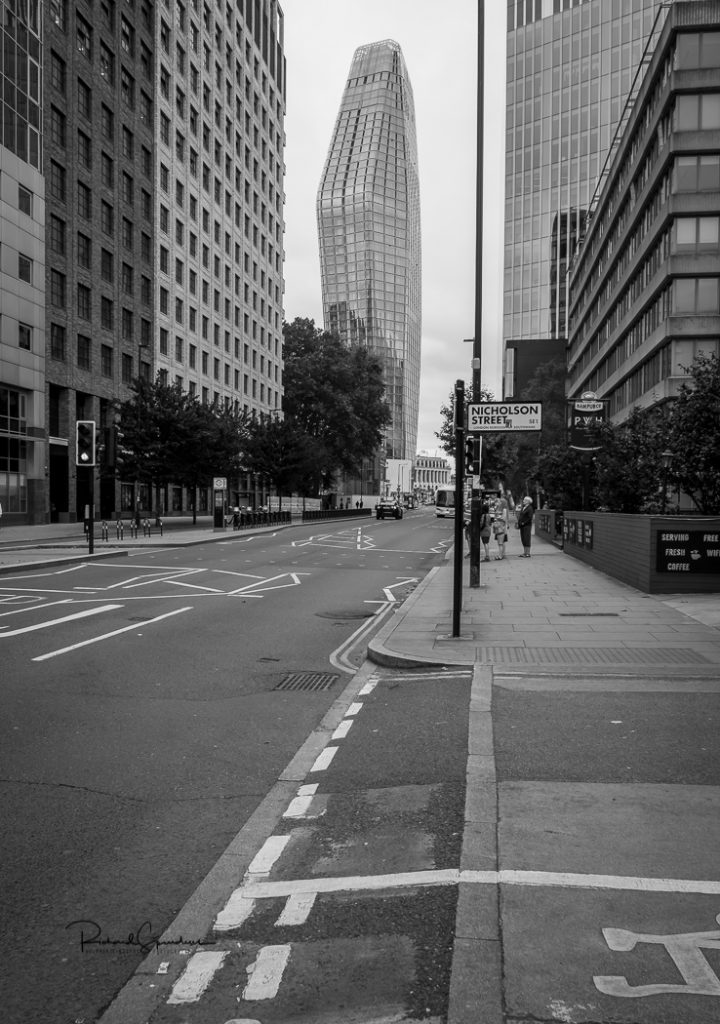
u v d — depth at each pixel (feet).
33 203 140.77
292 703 25.35
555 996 9.41
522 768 18.04
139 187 182.70
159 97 191.83
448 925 11.19
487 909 11.49
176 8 200.85
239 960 10.43
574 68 310.24
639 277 157.69
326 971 10.13
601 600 47.75
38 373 143.33
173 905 12.06
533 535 143.54
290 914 11.62
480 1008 9.19
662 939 10.68
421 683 27.76
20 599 50.65
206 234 224.94
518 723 21.98
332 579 66.90
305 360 298.56
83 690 26.61
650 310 147.95
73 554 85.15
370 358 300.20
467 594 51.75
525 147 321.73
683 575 49.78
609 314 192.95
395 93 582.35
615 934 10.80
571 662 29.94
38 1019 9.30
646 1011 9.14
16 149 135.74
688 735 20.58
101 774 18.25
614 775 17.48
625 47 297.74
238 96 251.19
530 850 13.57
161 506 207.41
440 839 14.25
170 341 200.03
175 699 25.66
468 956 10.27
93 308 163.22
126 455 141.59
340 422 291.17
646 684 26.58
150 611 45.68
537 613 42.75
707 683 26.58
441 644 33.91
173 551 98.32
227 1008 9.41
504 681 27.30
